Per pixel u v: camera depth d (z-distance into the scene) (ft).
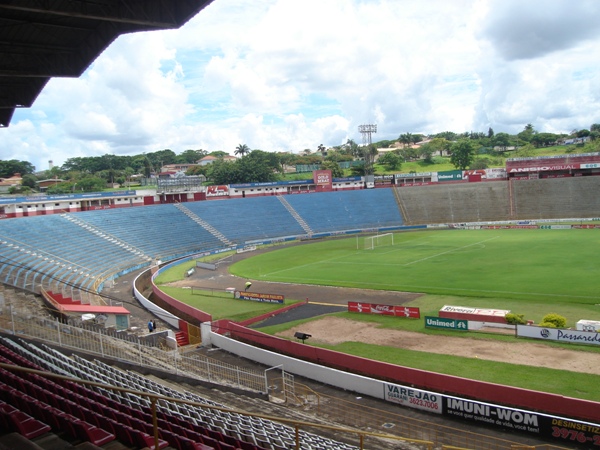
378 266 218.59
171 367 93.15
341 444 65.98
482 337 114.11
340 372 95.04
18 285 142.61
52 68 101.35
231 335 130.11
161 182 364.58
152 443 35.96
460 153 613.11
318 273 213.05
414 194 420.77
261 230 355.77
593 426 67.41
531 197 386.73
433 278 183.83
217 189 396.37
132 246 273.13
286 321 140.15
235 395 84.53
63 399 41.88
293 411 81.56
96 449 32.45
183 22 73.56
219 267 250.78
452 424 77.77
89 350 82.17
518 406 80.23
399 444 71.31
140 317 153.38
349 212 402.72
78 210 316.81
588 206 362.53
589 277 167.02
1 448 29.37
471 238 294.46
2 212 273.75
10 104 130.41
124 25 83.10
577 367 92.73
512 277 175.52
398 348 110.73
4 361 50.29
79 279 191.01
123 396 54.70
